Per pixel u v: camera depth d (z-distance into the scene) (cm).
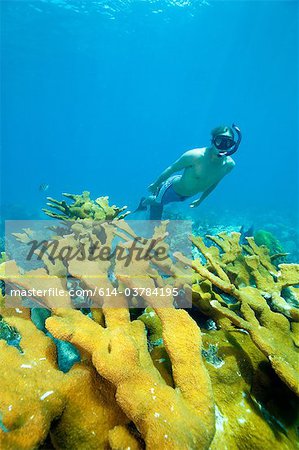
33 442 85
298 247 1120
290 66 4300
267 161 11881
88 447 98
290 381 118
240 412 125
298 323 169
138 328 133
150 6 2867
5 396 101
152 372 111
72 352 155
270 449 115
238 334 158
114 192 5031
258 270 217
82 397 108
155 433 85
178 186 594
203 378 111
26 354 123
